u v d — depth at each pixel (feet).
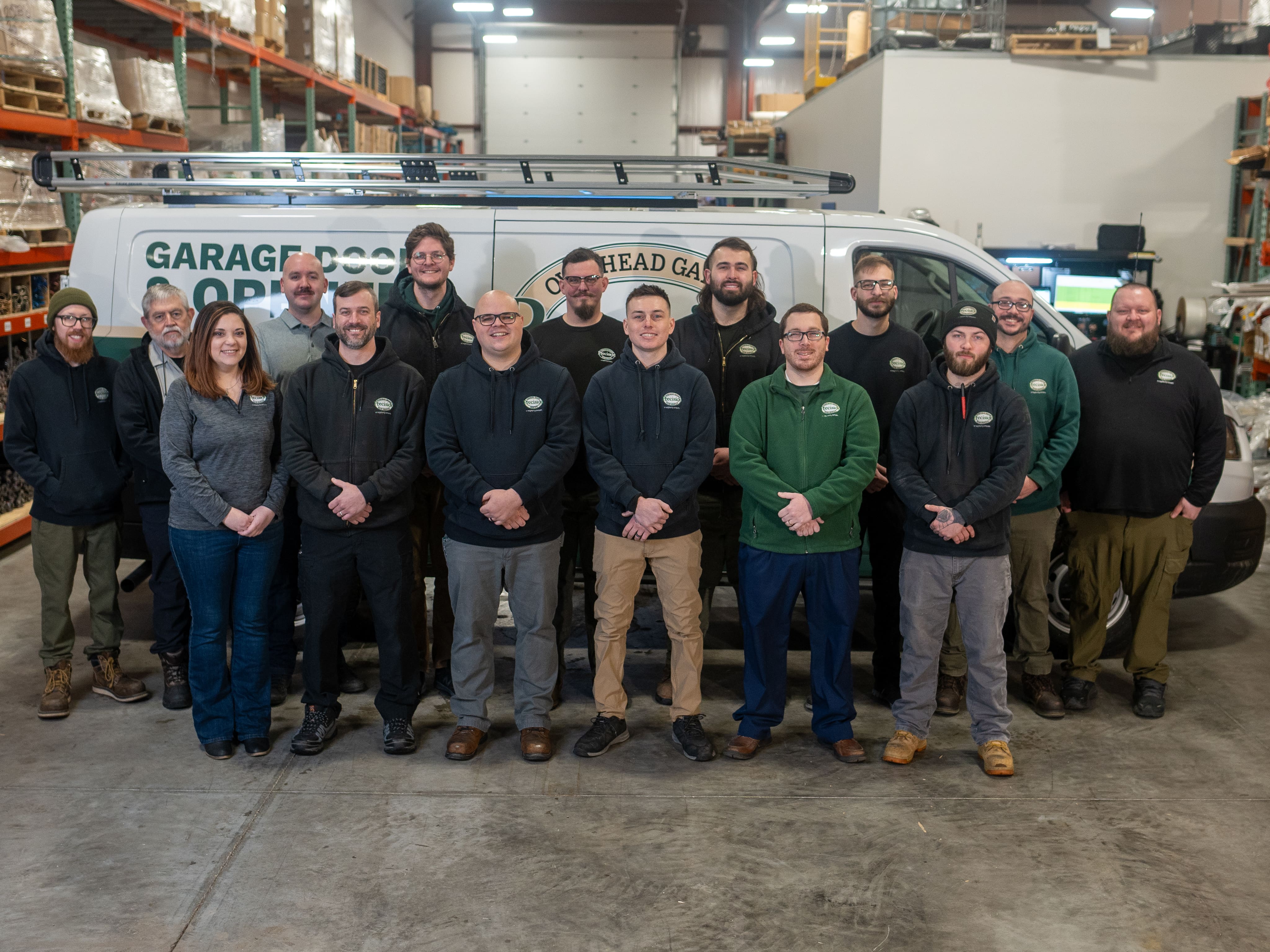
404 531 12.05
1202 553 15.03
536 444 11.67
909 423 11.80
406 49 76.13
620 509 11.73
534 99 77.15
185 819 10.66
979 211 33.99
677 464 11.68
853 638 16.43
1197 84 33.12
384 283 14.56
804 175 14.48
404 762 12.01
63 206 22.49
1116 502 12.96
